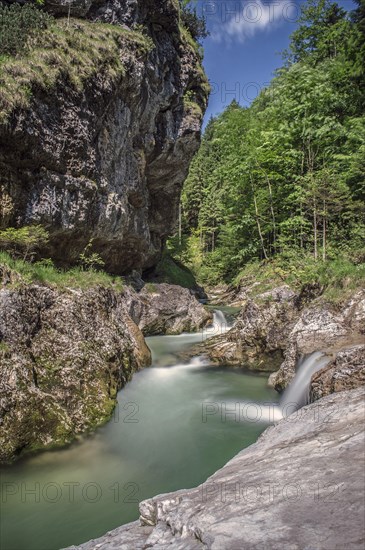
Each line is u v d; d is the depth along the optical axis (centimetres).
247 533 203
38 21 1012
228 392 891
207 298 2656
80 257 1262
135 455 625
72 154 1071
